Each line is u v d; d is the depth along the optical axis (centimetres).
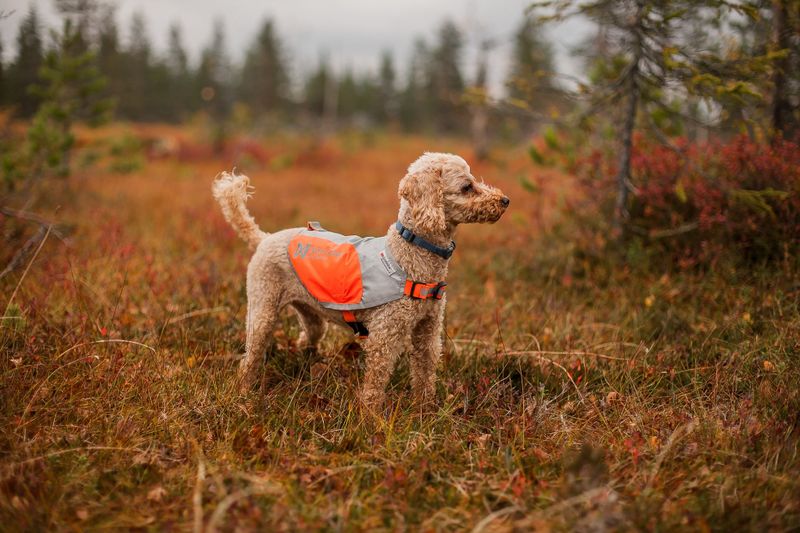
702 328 442
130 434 297
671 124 641
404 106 5603
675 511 248
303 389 369
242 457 292
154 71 4469
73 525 235
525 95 653
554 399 357
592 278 565
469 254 730
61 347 374
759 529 233
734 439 300
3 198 571
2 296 451
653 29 525
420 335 365
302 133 3366
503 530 241
